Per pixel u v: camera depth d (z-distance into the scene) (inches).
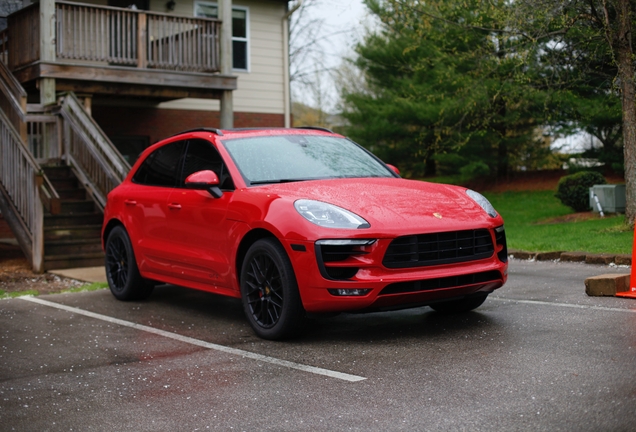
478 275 203.9
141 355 197.3
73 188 498.9
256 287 212.2
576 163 794.8
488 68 539.8
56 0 528.7
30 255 415.5
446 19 533.6
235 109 746.8
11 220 436.8
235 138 247.6
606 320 204.4
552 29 459.8
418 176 1078.4
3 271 417.1
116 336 224.4
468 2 482.9
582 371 154.9
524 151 858.1
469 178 971.9
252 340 210.1
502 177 928.9
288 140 251.3
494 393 144.4
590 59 459.5
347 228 190.5
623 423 122.6
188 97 606.2
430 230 194.9
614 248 354.3
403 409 138.9
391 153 883.4
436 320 223.3
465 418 131.2
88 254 426.6
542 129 852.6
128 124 674.8
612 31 415.5
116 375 176.9
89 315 263.9
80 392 163.3
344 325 224.7
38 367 188.1
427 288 194.7
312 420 136.2
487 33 535.5
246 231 213.3
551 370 157.5
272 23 772.6
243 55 753.0
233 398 153.1
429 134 836.0
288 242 196.7
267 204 208.2
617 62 423.8
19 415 148.1
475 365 166.4
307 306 195.3
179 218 250.4
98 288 332.8
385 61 857.5
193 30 602.2
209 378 170.1
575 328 197.0
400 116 816.3
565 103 628.4
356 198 204.5
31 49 549.0
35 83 559.8
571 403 134.6
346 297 189.3
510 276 312.0
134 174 296.2
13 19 576.1
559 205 684.7
